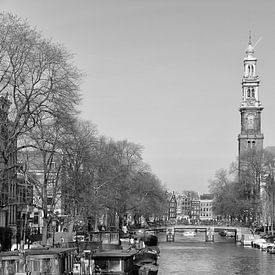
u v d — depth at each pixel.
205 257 128.12
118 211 149.75
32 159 91.00
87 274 68.69
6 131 62.91
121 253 77.31
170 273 97.06
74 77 74.25
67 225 107.88
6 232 92.81
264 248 147.75
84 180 100.25
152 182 177.00
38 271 57.84
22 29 62.94
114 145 154.88
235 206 191.38
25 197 106.38
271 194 174.50
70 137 92.12
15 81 61.47
